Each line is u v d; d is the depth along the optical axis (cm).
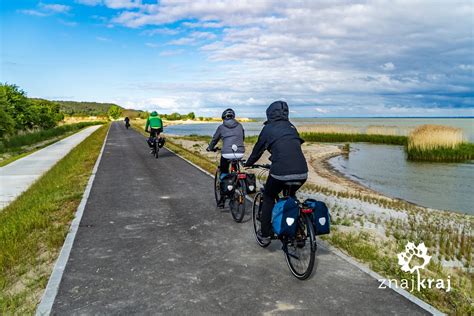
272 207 494
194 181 1123
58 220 707
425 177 1753
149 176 1215
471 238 738
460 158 2445
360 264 484
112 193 946
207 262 496
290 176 448
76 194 909
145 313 366
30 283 437
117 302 388
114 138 3306
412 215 938
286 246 467
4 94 3569
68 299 396
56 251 544
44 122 5178
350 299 391
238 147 691
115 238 596
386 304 381
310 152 2933
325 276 448
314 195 1112
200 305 381
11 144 2933
